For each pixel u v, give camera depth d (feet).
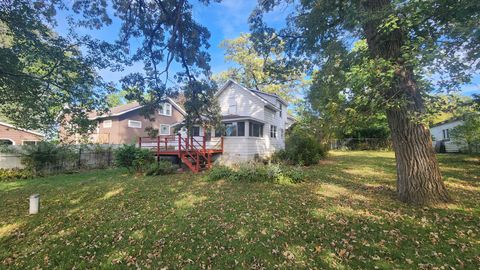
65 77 20.92
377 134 86.12
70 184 31.22
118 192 25.98
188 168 44.39
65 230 15.57
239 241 13.01
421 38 13.23
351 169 38.63
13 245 13.67
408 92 15.23
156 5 21.70
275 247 12.20
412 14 13.23
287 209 17.98
